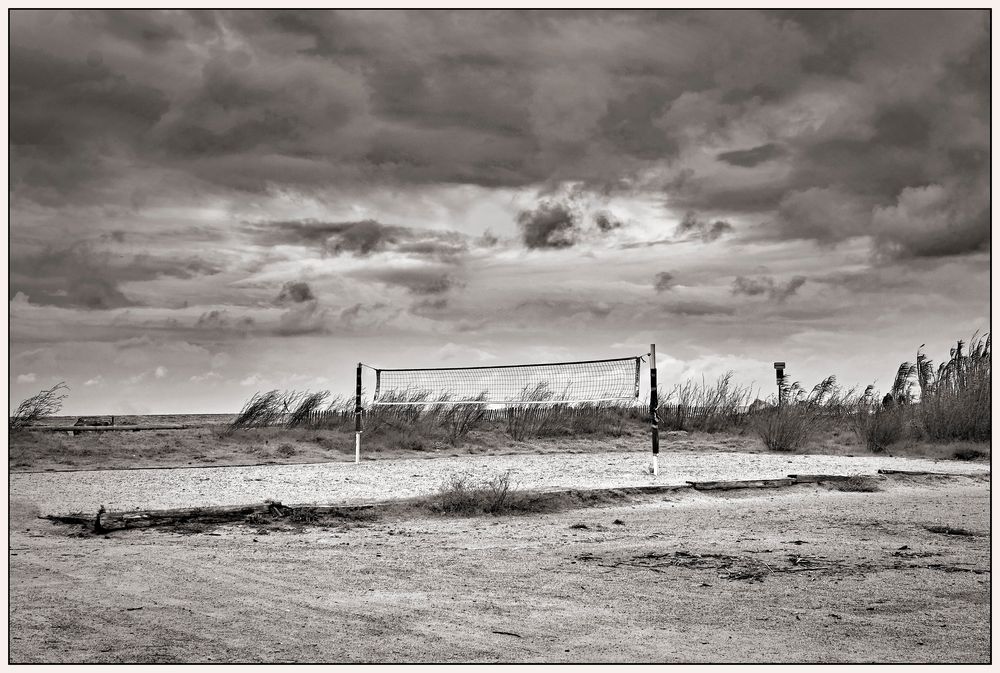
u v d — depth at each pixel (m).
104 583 7.90
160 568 8.49
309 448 20.56
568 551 9.37
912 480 15.40
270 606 7.19
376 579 8.09
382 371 23.69
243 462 18.19
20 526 10.62
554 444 22.33
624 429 24.69
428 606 7.20
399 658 5.96
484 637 6.41
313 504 11.97
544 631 6.56
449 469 16.61
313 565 8.66
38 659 5.91
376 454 20.06
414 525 11.00
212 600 7.36
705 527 10.85
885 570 8.44
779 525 10.98
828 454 20.39
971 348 21.98
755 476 15.59
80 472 15.64
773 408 23.75
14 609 7.07
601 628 6.63
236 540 9.91
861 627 6.65
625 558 9.01
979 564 8.70
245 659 5.94
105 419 27.52
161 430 22.81
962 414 21.08
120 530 10.42
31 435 19.50
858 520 11.34
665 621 6.81
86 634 6.45
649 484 14.27
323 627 6.64
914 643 6.28
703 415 25.59
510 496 12.44
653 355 16.11
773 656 6.02
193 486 13.80
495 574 8.30
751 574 8.29
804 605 7.23
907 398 22.89
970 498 13.50
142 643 6.25
